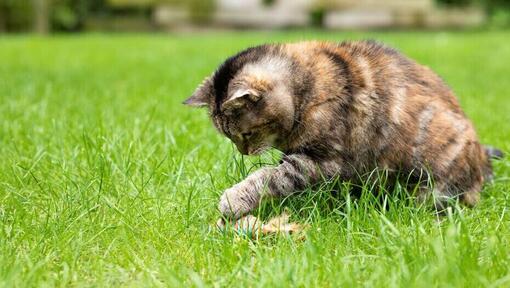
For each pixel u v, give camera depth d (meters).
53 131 1.78
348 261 1.20
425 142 1.45
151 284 1.17
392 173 1.45
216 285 1.16
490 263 1.19
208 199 1.42
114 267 1.23
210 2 7.27
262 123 1.42
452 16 7.25
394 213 1.34
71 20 7.20
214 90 1.46
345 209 1.37
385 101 1.43
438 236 1.24
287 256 1.21
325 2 7.23
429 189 1.45
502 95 2.58
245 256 1.22
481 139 1.85
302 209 1.36
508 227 1.32
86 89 2.57
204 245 1.28
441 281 1.12
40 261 1.22
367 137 1.42
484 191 1.54
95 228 1.33
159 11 7.29
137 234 1.32
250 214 1.38
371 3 7.25
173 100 2.33
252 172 1.44
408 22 7.26
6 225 1.35
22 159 1.62
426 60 3.73
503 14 7.11
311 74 1.41
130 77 3.04
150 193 1.46
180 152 1.63
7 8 6.97
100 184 1.42
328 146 1.40
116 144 1.62
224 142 1.68
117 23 7.33
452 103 1.50
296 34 6.11
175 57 3.97
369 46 1.50
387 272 1.17
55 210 1.39
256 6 7.43
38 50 4.46
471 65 3.56
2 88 2.51
